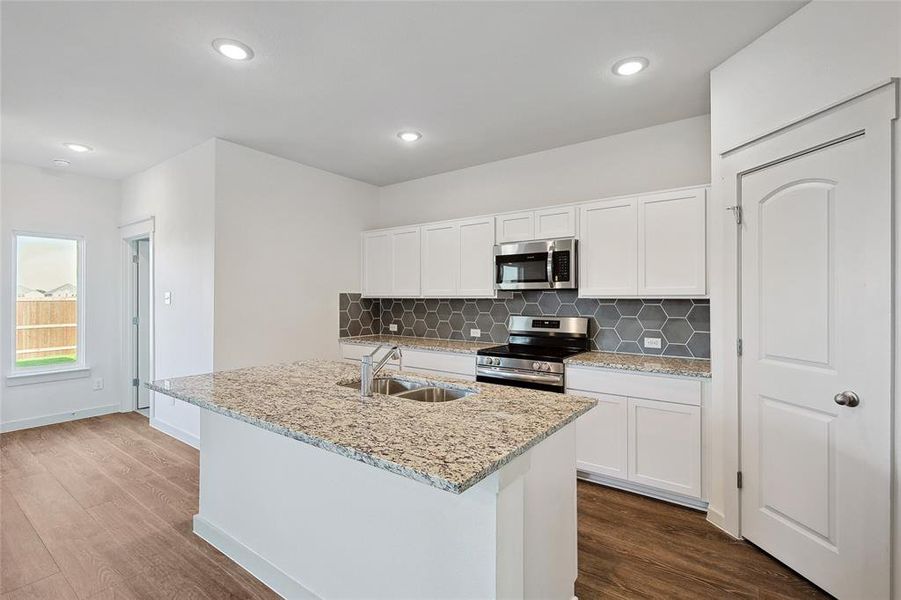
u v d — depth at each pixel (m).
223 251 3.52
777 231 2.04
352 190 4.70
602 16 2.00
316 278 4.29
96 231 4.63
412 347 3.94
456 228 3.96
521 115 3.08
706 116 3.06
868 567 1.67
